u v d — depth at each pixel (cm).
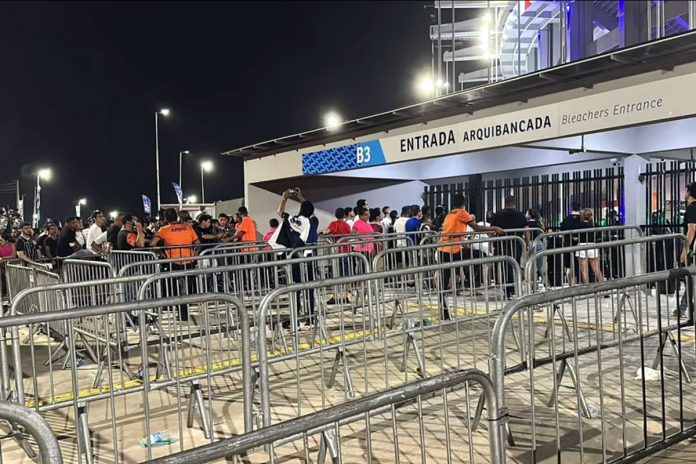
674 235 645
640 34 1424
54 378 625
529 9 1596
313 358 664
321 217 1623
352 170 1421
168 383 471
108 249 1131
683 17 1294
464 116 1029
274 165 1511
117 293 657
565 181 1227
